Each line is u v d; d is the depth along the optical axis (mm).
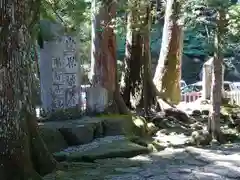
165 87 16109
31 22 7996
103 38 12703
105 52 12727
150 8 13016
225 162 8625
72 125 10234
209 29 13344
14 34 6355
